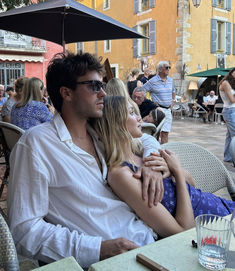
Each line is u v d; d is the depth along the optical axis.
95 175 1.39
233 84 5.21
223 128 11.17
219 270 0.92
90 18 4.49
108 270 0.90
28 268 2.13
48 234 1.26
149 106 4.36
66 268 0.89
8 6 5.96
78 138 1.47
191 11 16.22
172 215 1.47
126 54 19.98
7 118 4.58
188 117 15.70
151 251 1.01
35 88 3.36
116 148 1.44
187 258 0.97
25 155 1.32
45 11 4.09
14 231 1.26
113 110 1.49
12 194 1.30
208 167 1.97
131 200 1.36
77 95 1.40
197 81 16.77
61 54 1.48
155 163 1.44
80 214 1.34
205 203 1.56
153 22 17.64
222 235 0.95
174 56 16.70
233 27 18.41
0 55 18.25
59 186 1.34
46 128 1.38
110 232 1.34
